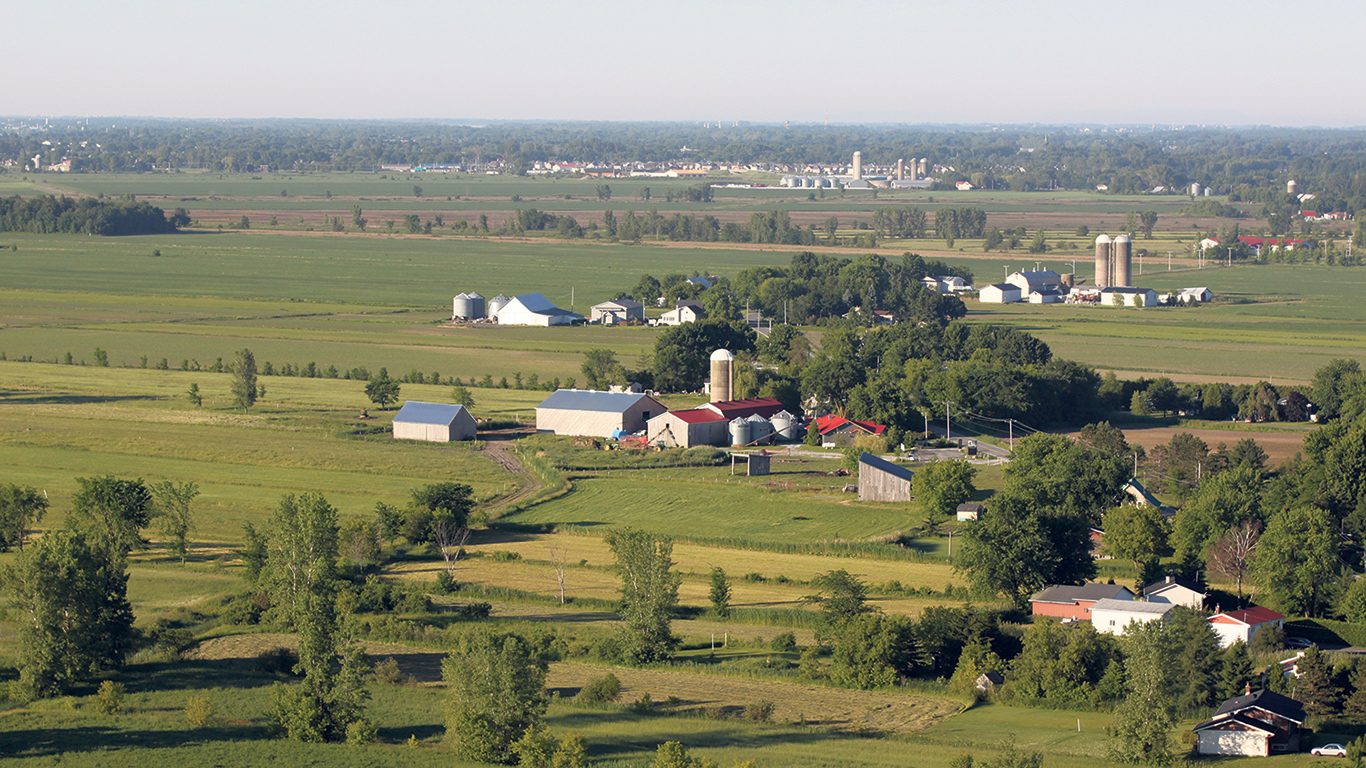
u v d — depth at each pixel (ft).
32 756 255.50
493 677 262.26
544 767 249.34
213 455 530.68
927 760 249.75
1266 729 259.80
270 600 346.33
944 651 313.94
